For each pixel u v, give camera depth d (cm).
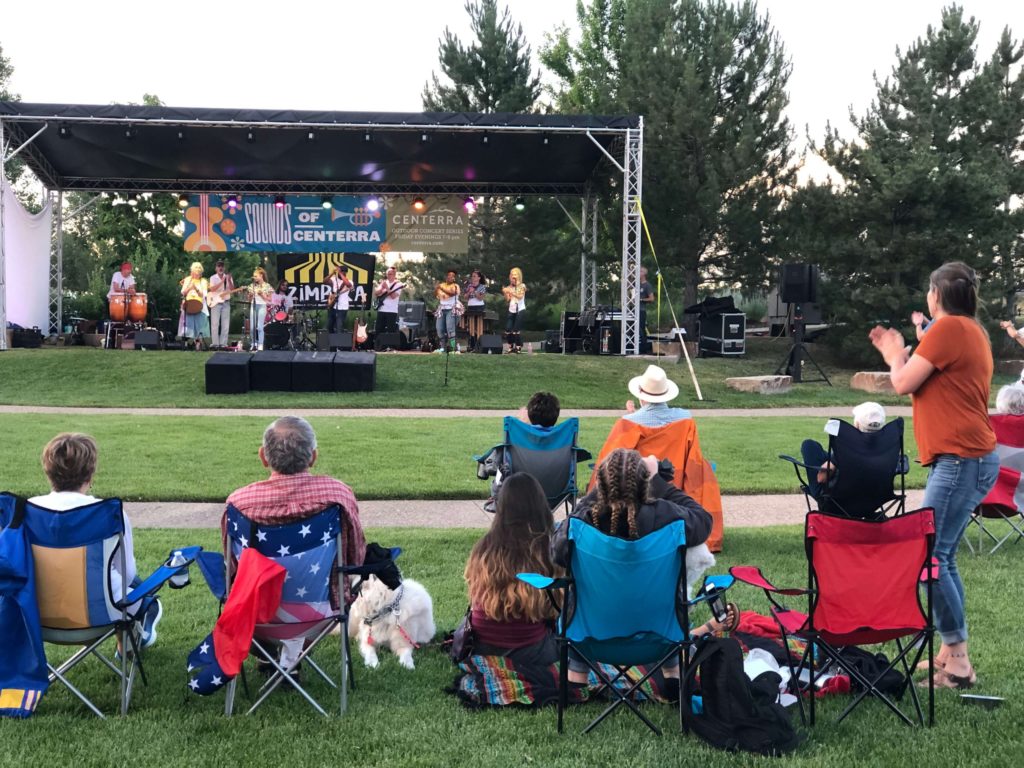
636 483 404
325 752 373
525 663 450
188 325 2345
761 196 2509
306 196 2636
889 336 454
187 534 761
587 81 3650
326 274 2517
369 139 2133
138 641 455
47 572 397
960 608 443
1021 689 439
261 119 2056
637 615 387
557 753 372
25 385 1911
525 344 2789
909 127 2375
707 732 384
